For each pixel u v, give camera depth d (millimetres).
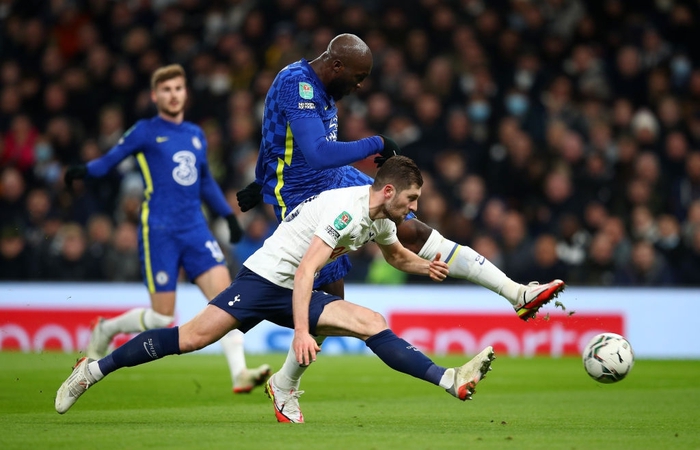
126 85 60938
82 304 46969
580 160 53188
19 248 50281
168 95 30797
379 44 59562
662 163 54344
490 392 30422
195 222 31031
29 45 65125
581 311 46500
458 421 21719
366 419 22219
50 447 16281
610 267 47750
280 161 22141
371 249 50281
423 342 46781
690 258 48875
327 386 32031
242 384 28578
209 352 48312
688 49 62500
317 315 19922
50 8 66625
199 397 27812
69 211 52844
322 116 21875
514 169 53281
